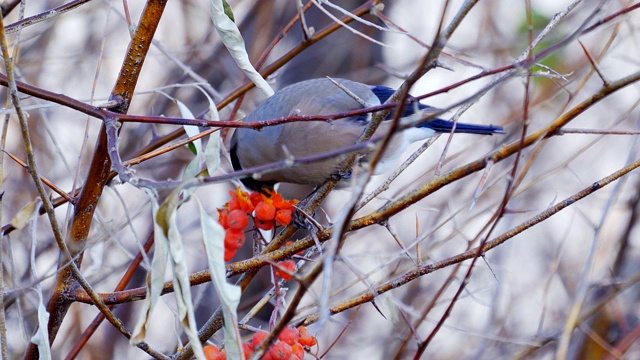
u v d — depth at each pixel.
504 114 11.05
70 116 10.38
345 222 3.86
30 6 10.34
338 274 10.76
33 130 9.77
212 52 11.07
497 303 9.85
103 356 9.70
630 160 6.94
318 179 7.77
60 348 9.44
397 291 10.40
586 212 11.25
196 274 5.38
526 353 8.47
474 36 11.77
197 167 5.61
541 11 10.34
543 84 9.84
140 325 4.59
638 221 9.88
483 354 9.62
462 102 4.14
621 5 9.91
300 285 4.11
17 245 9.12
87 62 10.77
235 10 11.96
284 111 7.76
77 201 5.80
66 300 5.81
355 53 11.39
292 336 4.80
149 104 10.81
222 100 7.70
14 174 9.66
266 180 8.10
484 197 10.55
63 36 10.89
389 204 5.30
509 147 4.81
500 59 11.13
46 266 9.12
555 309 10.46
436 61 4.64
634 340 8.59
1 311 5.41
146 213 10.07
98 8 10.68
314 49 11.48
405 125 3.95
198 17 11.41
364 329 11.12
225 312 4.47
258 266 5.39
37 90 5.16
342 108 7.86
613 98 11.70
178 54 10.97
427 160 11.27
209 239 4.52
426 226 10.47
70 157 10.09
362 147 4.12
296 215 5.96
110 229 5.93
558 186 11.38
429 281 10.52
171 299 10.02
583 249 10.89
